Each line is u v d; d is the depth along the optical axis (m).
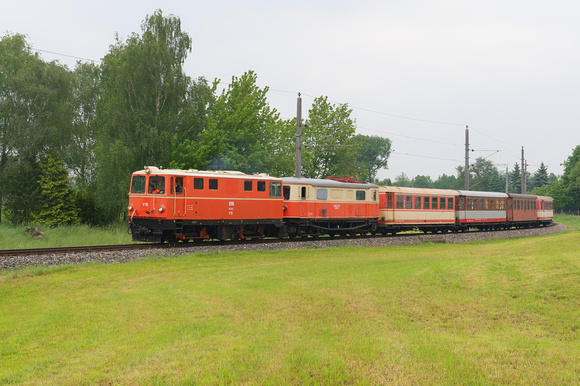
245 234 23.22
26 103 36.00
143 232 19.66
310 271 14.34
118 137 33.62
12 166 33.59
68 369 6.42
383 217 30.61
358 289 10.89
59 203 33.69
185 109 33.94
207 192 20.52
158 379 5.86
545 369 5.96
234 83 39.97
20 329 8.57
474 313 8.73
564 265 10.82
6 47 39.50
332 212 26.73
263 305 9.79
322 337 7.50
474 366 6.09
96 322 8.85
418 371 5.97
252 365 6.25
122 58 34.34
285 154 42.19
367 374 5.91
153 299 10.70
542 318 8.20
